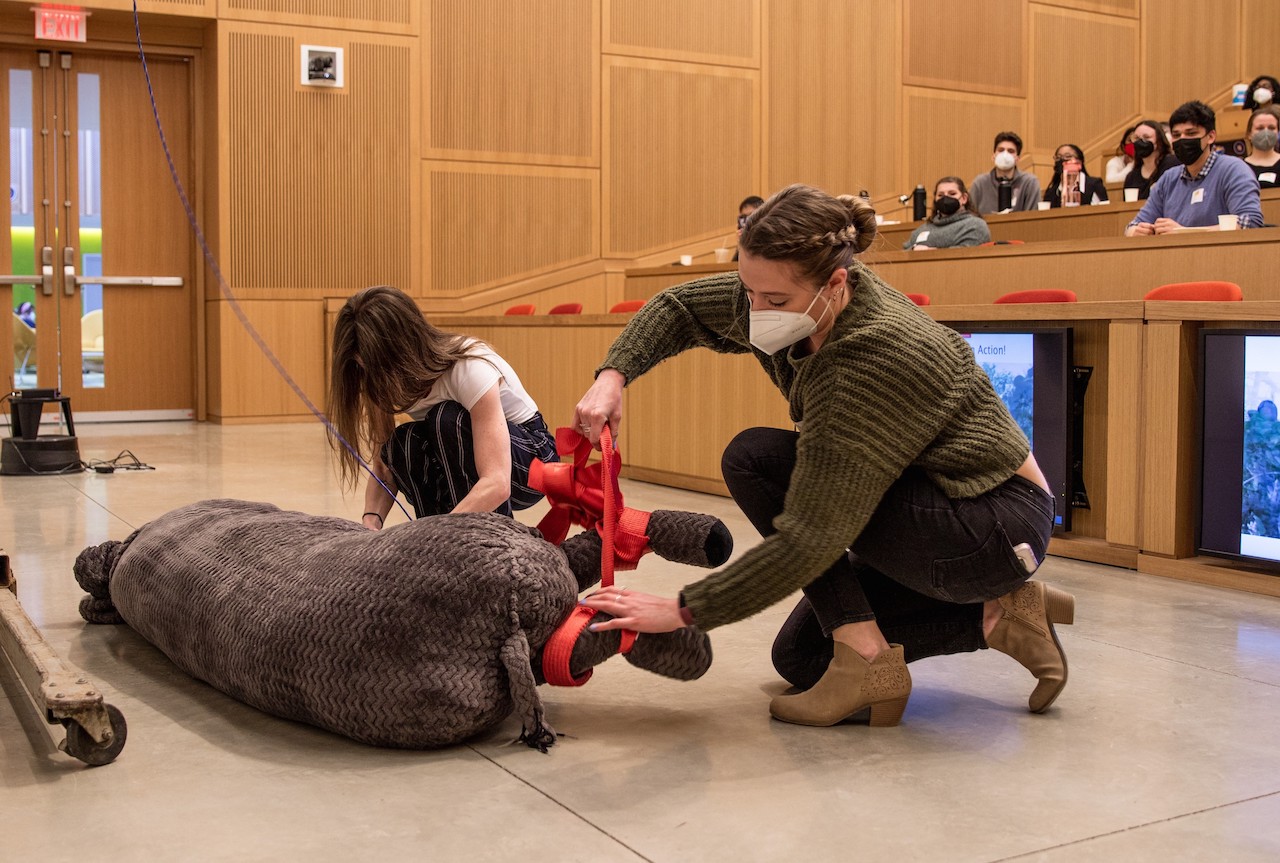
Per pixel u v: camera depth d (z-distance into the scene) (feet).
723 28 31.37
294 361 27.66
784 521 5.68
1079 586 10.48
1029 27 35.09
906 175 33.63
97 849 4.87
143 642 8.19
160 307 27.94
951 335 6.15
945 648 6.86
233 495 15.80
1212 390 10.50
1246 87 33.94
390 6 27.96
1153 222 18.83
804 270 5.57
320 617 6.03
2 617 7.14
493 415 7.51
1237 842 5.01
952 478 6.13
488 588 5.86
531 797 5.43
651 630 5.79
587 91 29.99
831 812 5.29
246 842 4.93
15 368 26.91
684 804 5.37
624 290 29.22
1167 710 6.86
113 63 27.09
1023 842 4.99
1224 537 10.50
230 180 26.86
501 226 29.35
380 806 5.32
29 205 26.73
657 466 17.44
